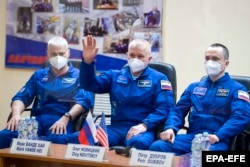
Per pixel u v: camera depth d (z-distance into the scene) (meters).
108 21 4.44
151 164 2.23
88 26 4.49
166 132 2.99
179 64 4.30
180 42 4.29
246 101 3.05
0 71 4.70
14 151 2.52
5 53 4.68
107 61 4.45
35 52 4.62
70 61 3.75
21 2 4.63
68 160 2.38
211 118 3.12
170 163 2.20
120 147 2.86
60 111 3.55
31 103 3.74
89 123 2.60
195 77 4.28
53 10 4.57
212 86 3.20
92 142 2.56
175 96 3.41
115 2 4.41
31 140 2.52
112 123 3.38
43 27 4.59
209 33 4.23
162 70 3.46
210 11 4.23
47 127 3.48
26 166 2.61
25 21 4.63
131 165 2.26
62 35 4.56
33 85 3.69
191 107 3.26
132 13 4.38
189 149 3.03
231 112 3.08
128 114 3.32
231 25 4.19
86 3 4.48
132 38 4.39
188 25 4.28
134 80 3.36
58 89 3.58
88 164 2.34
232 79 3.23
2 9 4.68
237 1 4.17
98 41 4.46
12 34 4.66
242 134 3.04
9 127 3.33
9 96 4.70
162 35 4.32
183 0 4.28
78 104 3.46
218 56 3.15
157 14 4.32
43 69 3.74
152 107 3.33
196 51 4.27
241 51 4.18
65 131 3.27
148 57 3.33
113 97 3.38
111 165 2.29
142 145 2.92
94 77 3.25
